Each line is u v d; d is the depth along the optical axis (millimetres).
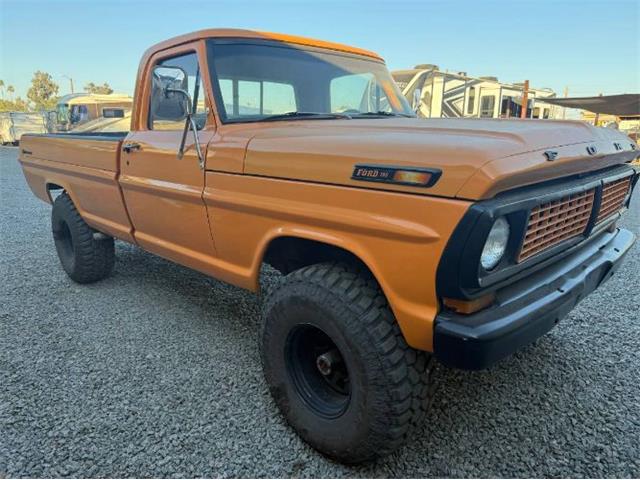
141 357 3006
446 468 2070
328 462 2123
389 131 2027
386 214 1767
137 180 3162
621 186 2615
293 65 3025
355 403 1936
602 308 3715
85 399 2555
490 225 1541
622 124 22438
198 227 2754
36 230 6586
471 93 14750
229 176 2426
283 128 2424
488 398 2547
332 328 1951
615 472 2043
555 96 20250
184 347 3137
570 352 3023
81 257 4086
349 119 2768
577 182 2061
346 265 2080
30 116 28312
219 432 2301
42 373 2812
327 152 1979
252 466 2092
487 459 2121
